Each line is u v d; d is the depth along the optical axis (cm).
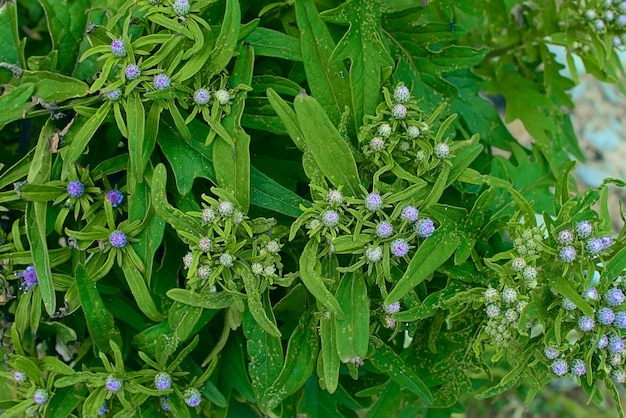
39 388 57
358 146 57
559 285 54
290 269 59
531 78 73
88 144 58
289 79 60
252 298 54
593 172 113
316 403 62
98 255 57
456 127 67
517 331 55
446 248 55
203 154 56
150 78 54
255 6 60
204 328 61
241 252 55
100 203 57
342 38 57
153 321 59
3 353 60
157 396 58
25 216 56
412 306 56
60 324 58
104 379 56
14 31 57
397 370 58
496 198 64
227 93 55
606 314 53
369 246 54
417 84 62
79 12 58
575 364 54
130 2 55
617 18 65
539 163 69
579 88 117
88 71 58
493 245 57
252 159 60
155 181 54
